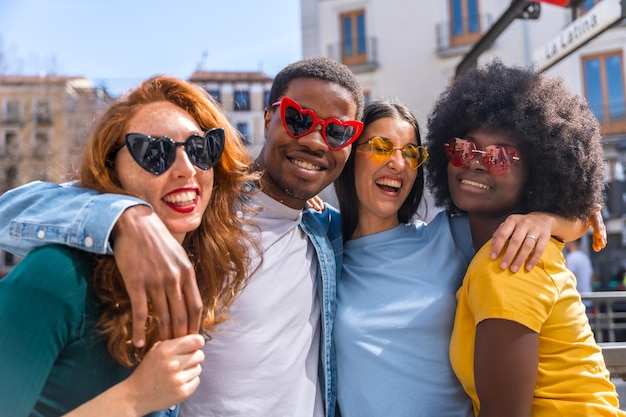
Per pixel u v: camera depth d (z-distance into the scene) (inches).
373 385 72.4
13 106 876.6
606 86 585.0
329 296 78.5
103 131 54.2
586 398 59.9
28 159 816.9
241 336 69.7
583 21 144.7
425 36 652.1
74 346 48.6
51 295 46.4
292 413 70.3
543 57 175.3
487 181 74.7
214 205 64.4
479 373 60.7
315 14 692.7
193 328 48.9
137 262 46.1
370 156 82.6
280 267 75.6
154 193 54.1
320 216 89.4
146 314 46.3
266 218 78.6
